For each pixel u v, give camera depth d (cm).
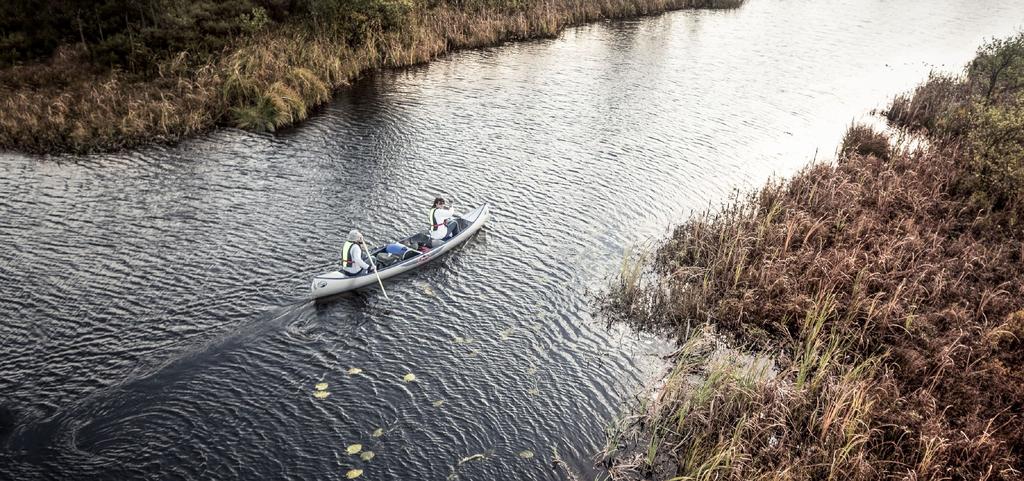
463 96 3203
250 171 2270
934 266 1602
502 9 4481
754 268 1666
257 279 1625
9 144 2350
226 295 1555
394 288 1641
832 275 1582
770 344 1473
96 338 1381
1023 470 1110
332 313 1522
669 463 1161
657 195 2220
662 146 2667
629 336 1505
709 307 1575
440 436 1196
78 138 2373
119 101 2605
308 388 1288
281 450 1146
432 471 1123
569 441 1204
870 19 5484
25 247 1723
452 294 1627
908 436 1166
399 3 3681
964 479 1085
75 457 1095
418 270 1727
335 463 1128
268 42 3164
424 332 1478
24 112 2475
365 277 1612
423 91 3256
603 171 2400
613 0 5238
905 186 2061
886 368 1334
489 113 2980
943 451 1116
